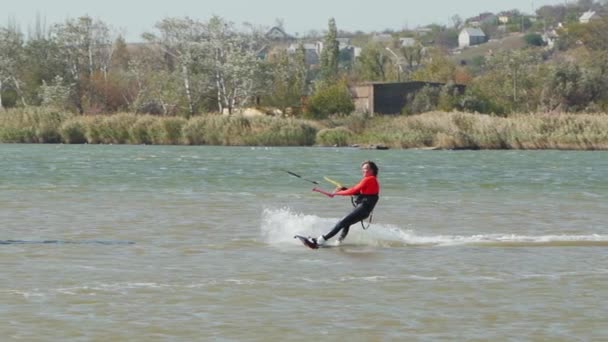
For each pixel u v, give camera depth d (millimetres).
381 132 156625
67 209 60312
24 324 29625
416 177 90750
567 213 60719
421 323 30141
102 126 166750
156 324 29797
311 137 163500
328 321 30328
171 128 164875
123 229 50719
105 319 30344
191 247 44594
